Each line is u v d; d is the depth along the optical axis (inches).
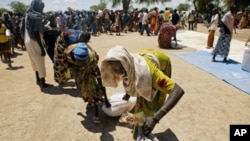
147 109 131.0
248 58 319.0
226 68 337.1
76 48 171.6
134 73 106.0
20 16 594.9
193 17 903.7
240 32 874.8
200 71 327.6
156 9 761.6
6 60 359.3
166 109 101.5
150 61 112.8
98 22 772.0
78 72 177.0
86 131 177.3
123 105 189.2
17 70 331.0
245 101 229.1
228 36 361.7
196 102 225.3
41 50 247.8
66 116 199.0
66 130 179.0
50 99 231.5
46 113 204.2
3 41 333.1
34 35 239.5
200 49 486.9
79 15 733.9
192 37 682.8
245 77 296.0
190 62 371.6
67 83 274.8
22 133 175.8
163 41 500.4
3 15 462.9
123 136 170.2
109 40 615.2
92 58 174.6
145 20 720.3
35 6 241.9
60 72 241.4
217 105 219.8
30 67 346.0
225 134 175.2
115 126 183.3
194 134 174.4
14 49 483.8
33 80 287.7
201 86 267.0
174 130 178.9
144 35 741.9
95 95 181.0
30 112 205.8
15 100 229.3
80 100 229.1
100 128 180.9
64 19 614.2
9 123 188.7
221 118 196.9
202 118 196.5
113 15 832.3
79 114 202.1
